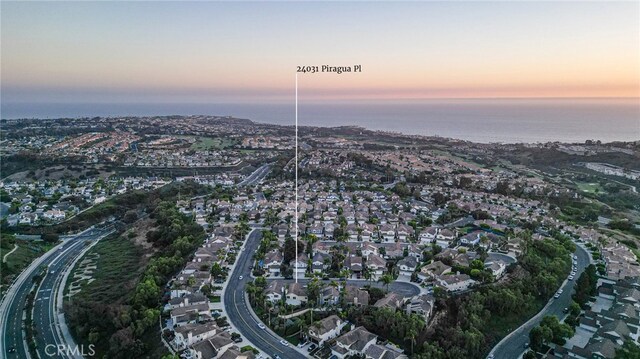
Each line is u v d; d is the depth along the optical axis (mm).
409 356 157625
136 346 166500
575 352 155500
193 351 155500
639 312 180875
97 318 188125
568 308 190375
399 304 184125
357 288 199125
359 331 165750
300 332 170375
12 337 189875
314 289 191625
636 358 147875
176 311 181125
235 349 154750
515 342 168500
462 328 169875
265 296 196625
